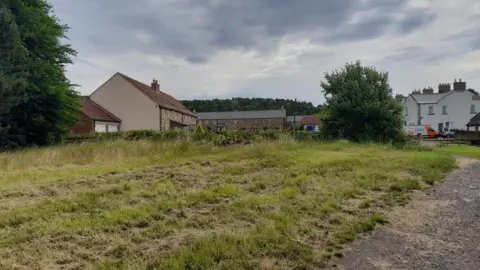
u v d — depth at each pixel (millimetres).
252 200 5863
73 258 3541
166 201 5895
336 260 3625
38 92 17953
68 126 21578
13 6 17141
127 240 4039
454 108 46219
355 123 23031
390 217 5176
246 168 9898
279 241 3979
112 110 34406
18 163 9914
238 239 3938
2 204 5609
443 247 4008
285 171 9273
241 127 66562
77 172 8914
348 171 9227
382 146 18953
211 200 6035
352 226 4637
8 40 15211
